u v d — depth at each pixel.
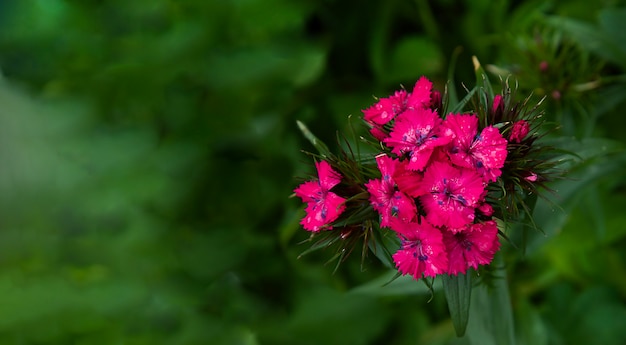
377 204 0.67
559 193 0.78
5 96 0.87
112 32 0.87
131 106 0.86
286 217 0.87
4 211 0.88
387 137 0.68
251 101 0.87
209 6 0.86
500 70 0.80
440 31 0.91
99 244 0.88
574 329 0.87
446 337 0.86
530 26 0.86
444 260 0.65
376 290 0.75
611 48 0.82
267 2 0.87
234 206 0.88
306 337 0.88
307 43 0.87
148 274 0.88
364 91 0.91
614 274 0.88
